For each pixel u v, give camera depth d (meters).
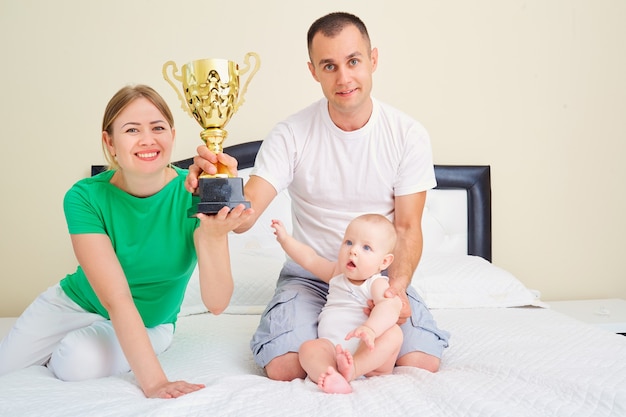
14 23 2.66
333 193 1.76
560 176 2.98
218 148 1.47
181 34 2.75
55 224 2.70
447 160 2.91
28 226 2.69
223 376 1.41
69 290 1.72
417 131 1.74
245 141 2.80
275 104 2.81
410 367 1.47
